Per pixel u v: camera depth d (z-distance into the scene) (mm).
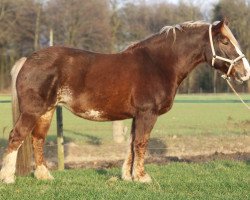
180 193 7344
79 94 8109
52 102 8062
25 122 7934
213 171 9555
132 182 8117
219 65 8375
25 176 8758
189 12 55000
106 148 14398
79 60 8133
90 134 18172
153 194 7184
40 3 56562
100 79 8078
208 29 8383
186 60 8406
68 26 56094
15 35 56031
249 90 53281
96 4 56781
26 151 8891
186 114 28656
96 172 9539
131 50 8398
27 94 7910
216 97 41938
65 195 7004
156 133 17906
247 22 52750
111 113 8250
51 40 10805
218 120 24016
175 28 8430
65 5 56188
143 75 8156
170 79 8305
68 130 19734
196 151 14156
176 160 12750
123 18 57750
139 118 8148
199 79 57656
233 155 13523
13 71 8242
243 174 9172
